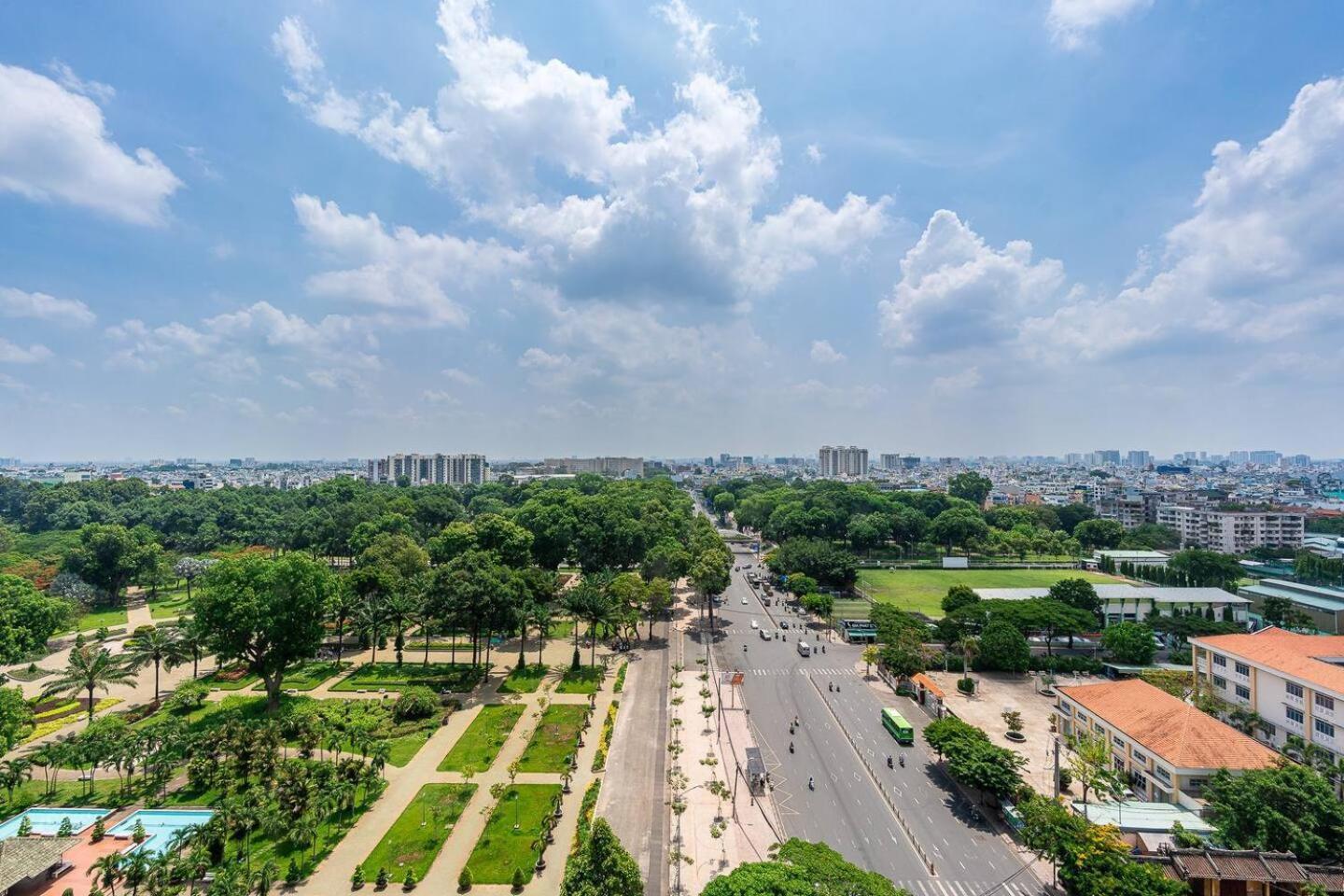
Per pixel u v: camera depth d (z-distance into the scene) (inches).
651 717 3941.9
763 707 4136.3
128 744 2987.2
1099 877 2160.4
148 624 5969.5
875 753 3523.6
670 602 6747.1
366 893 2322.8
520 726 3754.9
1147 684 3486.7
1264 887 2218.3
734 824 2812.5
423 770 3228.3
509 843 2618.1
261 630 3853.3
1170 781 2829.7
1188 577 7440.9
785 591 7514.8
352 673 4667.8
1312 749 3073.3
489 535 6579.7
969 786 3093.0
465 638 5639.8
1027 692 4480.8
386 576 5452.8
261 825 2512.3
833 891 1776.6
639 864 2513.5
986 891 2396.7
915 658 4448.8
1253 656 3651.6
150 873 2202.3
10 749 3400.6
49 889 2301.9
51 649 5275.6
